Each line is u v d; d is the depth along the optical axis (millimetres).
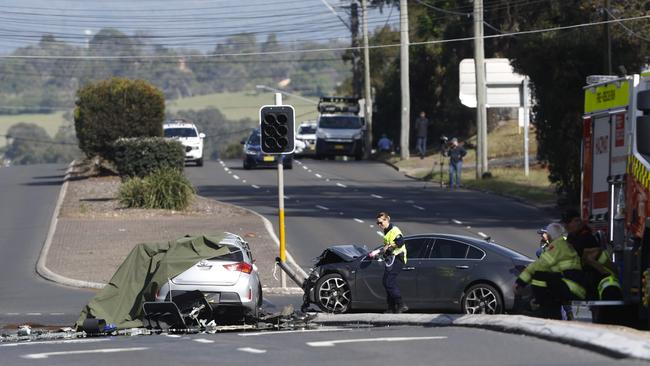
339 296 77688
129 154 176500
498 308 72500
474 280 73125
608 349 45844
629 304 58125
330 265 78375
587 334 48781
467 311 73375
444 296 74000
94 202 165625
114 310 72562
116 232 136500
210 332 69438
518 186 180000
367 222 143250
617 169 59812
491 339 52812
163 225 141750
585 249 59000
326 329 68188
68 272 109688
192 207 158500
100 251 122250
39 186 198250
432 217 147500
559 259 59250
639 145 53250
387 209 158000
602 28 150375
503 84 197125
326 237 130250
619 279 58812
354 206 162375
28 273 112188
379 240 127312
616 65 152500
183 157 179375
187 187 158500
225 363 47625
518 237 126312
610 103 61031
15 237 136750
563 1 168250
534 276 59719
